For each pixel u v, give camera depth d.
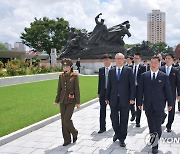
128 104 6.69
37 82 23.58
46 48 61.34
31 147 6.67
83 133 7.90
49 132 8.04
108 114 10.73
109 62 7.86
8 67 24.14
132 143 6.89
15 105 11.86
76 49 41.84
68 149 6.48
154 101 6.21
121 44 43.25
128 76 6.69
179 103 11.23
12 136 7.26
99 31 42.09
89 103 13.04
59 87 6.92
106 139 7.28
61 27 60.81
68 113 6.72
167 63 8.05
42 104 12.15
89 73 37.84
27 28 60.56
